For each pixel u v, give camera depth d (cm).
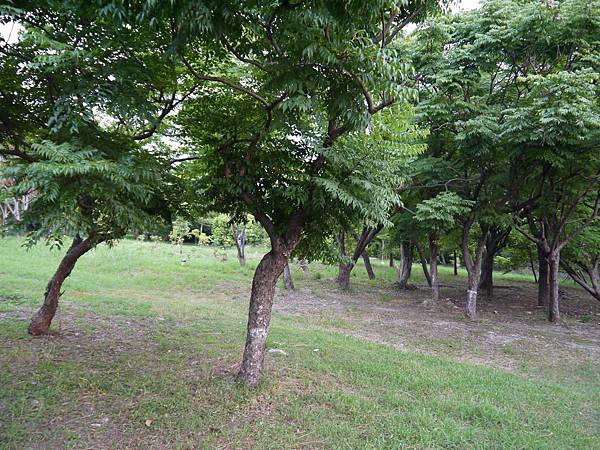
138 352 622
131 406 441
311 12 335
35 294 976
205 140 553
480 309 1434
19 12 350
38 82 451
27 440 368
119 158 379
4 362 532
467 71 1063
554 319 1248
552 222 1308
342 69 381
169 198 552
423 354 795
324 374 580
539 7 924
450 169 1152
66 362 552
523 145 941
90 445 368
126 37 397
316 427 418
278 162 516
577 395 609
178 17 321
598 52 959
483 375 662
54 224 311
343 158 440
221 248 2542
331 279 1908
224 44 392
